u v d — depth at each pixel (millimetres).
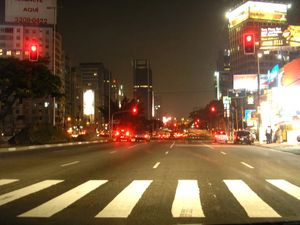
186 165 22031
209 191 13453
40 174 18484
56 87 56875
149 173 18500
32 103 151125
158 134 135750
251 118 80375
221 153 31938
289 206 10953
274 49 73750
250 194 12875
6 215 10000
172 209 10602
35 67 53719
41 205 11266
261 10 121875
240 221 9125
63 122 157000
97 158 27219
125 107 122438
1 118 57594
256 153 32219
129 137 75062
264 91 69562
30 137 53312
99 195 12805
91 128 150125
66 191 13641
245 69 131125
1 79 53000
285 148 38531
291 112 52156
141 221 9297
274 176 17469
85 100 111938
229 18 141375
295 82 51438
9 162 24750
